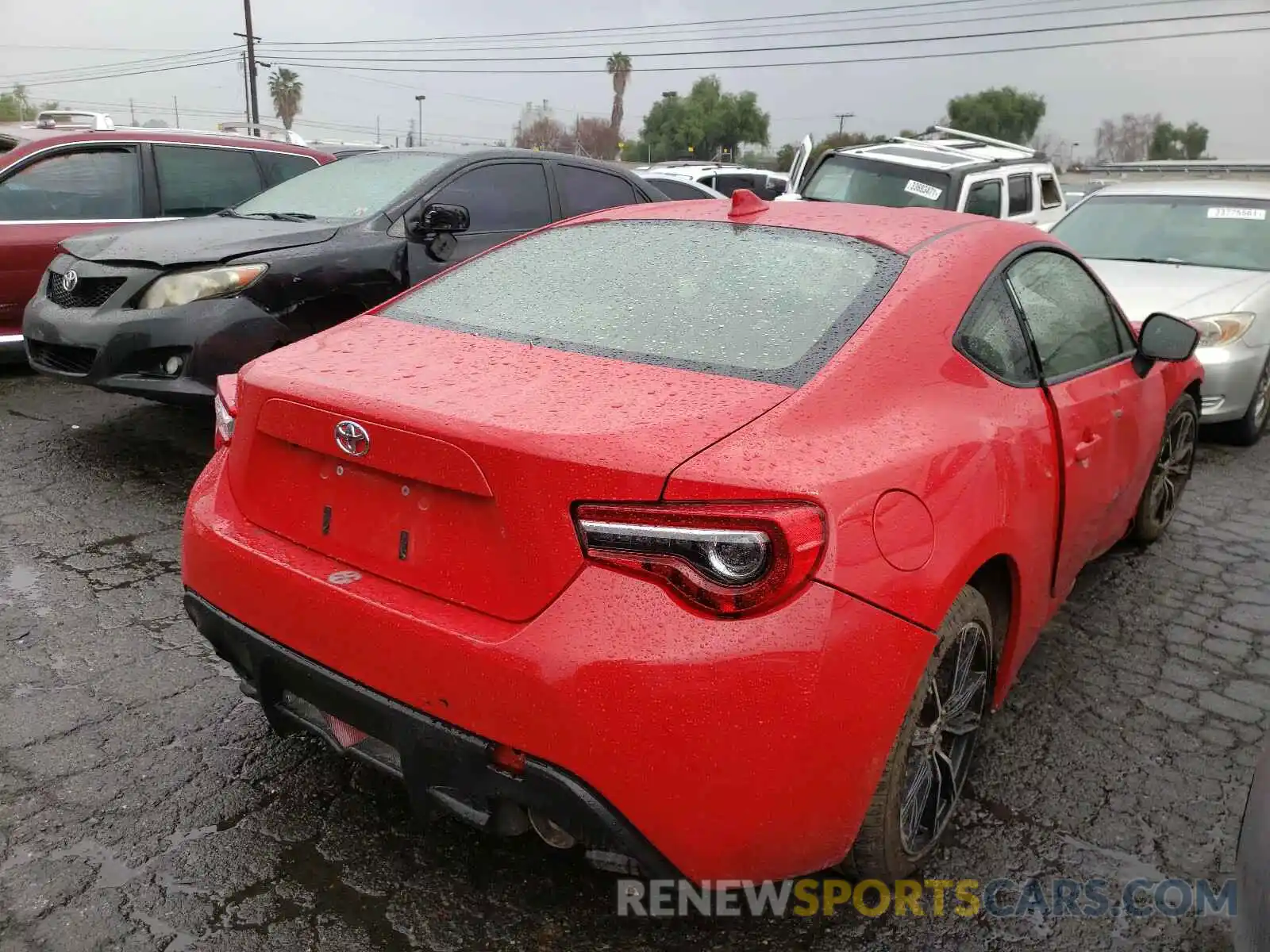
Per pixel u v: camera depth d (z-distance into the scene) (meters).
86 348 4.88
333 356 2.41
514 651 1.83
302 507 2.26
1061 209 12.05
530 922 2.24
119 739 2.86
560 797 1.83
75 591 3.77
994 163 10.58
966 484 2.22
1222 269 6.74
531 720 1.82
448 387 2.13
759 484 1.81
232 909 2.24
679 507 1.79
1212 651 3.72
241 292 4.85
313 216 5.66
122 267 4.95
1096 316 3.42
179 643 3.43
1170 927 2.31
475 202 5.99
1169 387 4.21
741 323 2.34
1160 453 4.44
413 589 2.04
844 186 10.34
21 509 4.54
